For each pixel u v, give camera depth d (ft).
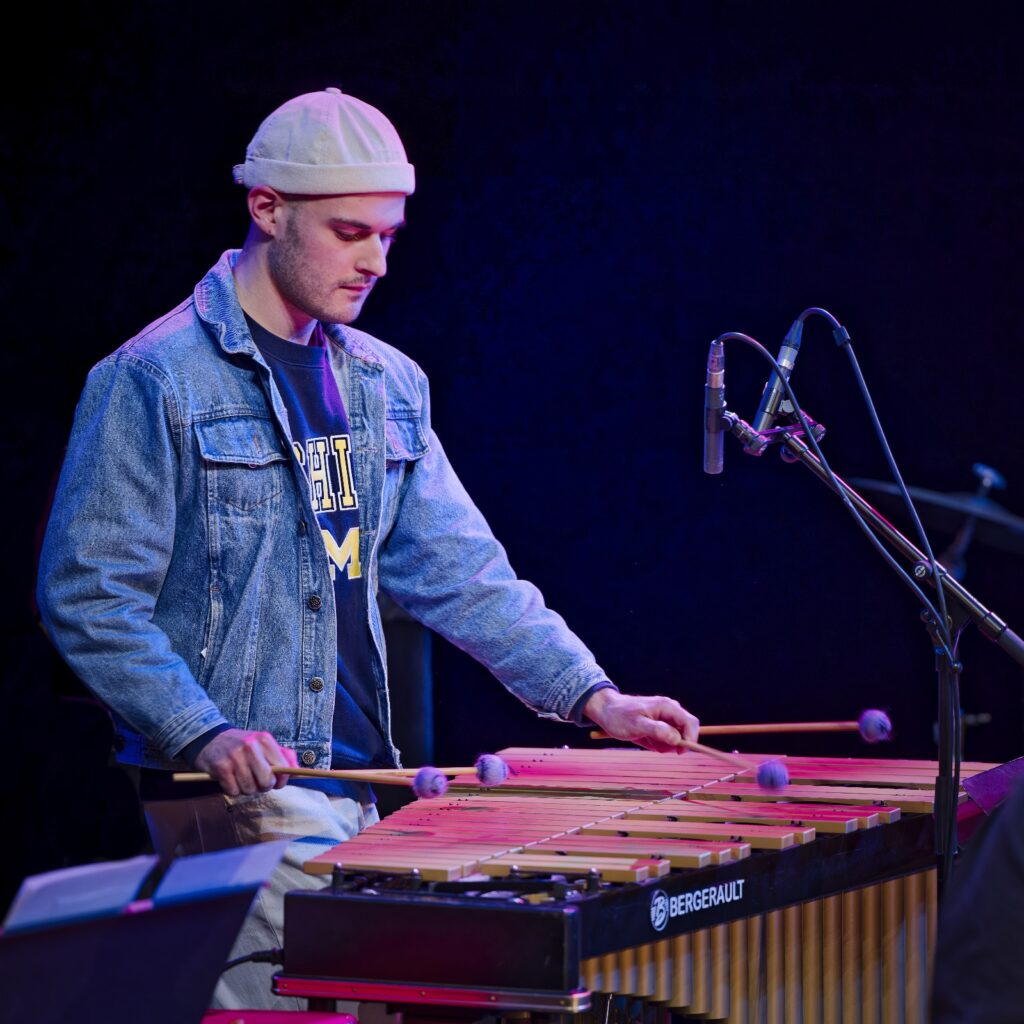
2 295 66.80
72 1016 23.57
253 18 67.05
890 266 67.62
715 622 70.13
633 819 34.83
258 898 37.19
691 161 68.33
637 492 70.23
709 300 68.90
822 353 68.23
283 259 38.55
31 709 64.90
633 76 68.18
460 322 70.49
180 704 36.06
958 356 67.41
